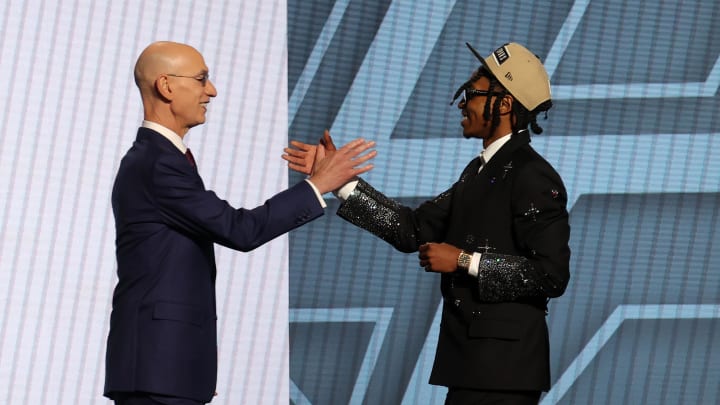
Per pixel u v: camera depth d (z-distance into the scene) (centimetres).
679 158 1619
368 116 1652
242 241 889
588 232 1600
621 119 1625
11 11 1603
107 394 902
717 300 1587
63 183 1599
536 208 905
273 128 1656
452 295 941
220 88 1647
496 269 898
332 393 1588
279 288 1605
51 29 1614
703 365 1566
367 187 1059
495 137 963
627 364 1563
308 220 922
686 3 1639
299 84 1659
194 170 904
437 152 1647
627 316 1576
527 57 964
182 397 868
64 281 1583
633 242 1598
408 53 1661
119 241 903
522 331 912
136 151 902
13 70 1598
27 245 1577
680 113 1627
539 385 914
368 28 1661
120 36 1636
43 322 1567
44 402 1555
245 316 1591
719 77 1628
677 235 1603
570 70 1636
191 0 1655
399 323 1603
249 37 1659
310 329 1600
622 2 1642
